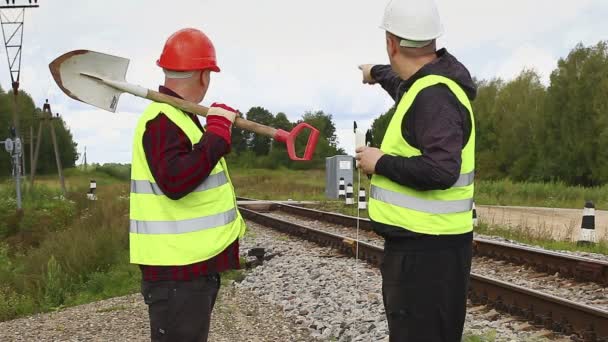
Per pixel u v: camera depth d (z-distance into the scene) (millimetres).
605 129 45094
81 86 3432
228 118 3227
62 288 9148
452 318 3182
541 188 28422
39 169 72938
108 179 59125
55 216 17766
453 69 3158
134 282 9148
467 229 3178
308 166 67500
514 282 8430
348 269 9234
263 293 7852
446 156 2908
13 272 10508
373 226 3223
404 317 3176
